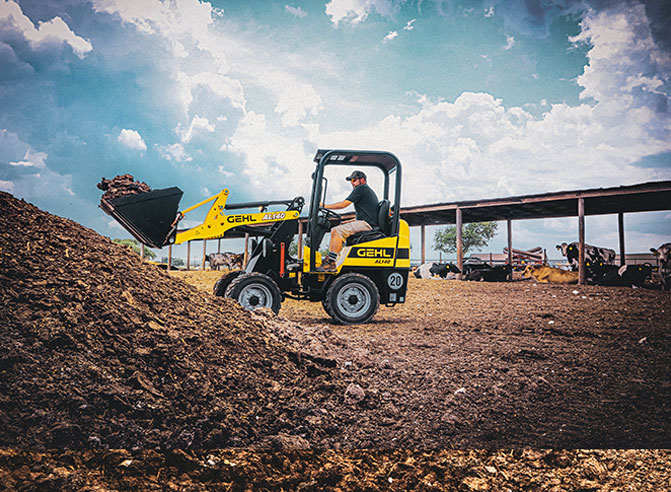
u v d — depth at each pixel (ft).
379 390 11.20
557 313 26.37
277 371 11.00
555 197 45.34
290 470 7.38
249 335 12.34
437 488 7.23
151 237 21.66
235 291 20.77
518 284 42.34
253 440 8.04
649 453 8.50
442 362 14.08
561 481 7.59
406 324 22.49
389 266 23.35
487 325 22.11
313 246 22.98
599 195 42.70
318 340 14.69
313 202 22.97
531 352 15.47
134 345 9.35
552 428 9.50
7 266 10.10
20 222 12.35
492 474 7.72
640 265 42.98
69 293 9.91
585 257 47.01
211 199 22.76
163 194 21.74
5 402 6.81
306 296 23.82
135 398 7.95
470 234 121.39
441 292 37.50
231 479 6.80
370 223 23.72
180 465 6.84
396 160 23.08
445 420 9.65
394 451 8.37
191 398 8.57
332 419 9.45
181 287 13.84
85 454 6.46
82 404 7.27
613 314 25.79
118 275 12.04
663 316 24.91
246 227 23.18
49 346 8.30
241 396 9.38
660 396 11.39
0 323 8.37
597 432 9.35
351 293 22.56
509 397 11.14
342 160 23.77
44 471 5.92
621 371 13.50
